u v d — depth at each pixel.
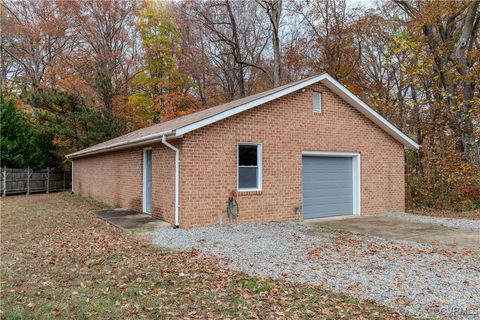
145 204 12.36
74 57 28.62
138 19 28.83
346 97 12.70
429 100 17.66
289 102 11.52
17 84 30.55
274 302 4.60
